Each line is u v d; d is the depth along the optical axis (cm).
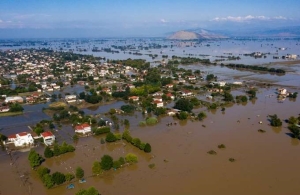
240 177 10150
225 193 9244
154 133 14375
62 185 9756
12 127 15550
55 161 11588
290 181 9881
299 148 12469
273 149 12350
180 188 9538
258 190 9381
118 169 10819
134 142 12769
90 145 13075
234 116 16912
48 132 13812
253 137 13688
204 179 10050
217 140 13362
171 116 17075
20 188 9688
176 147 12656
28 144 13188
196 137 13750
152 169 10794
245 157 11612
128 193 9288
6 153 12406
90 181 10025
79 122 15625
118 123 15888
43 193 9381
